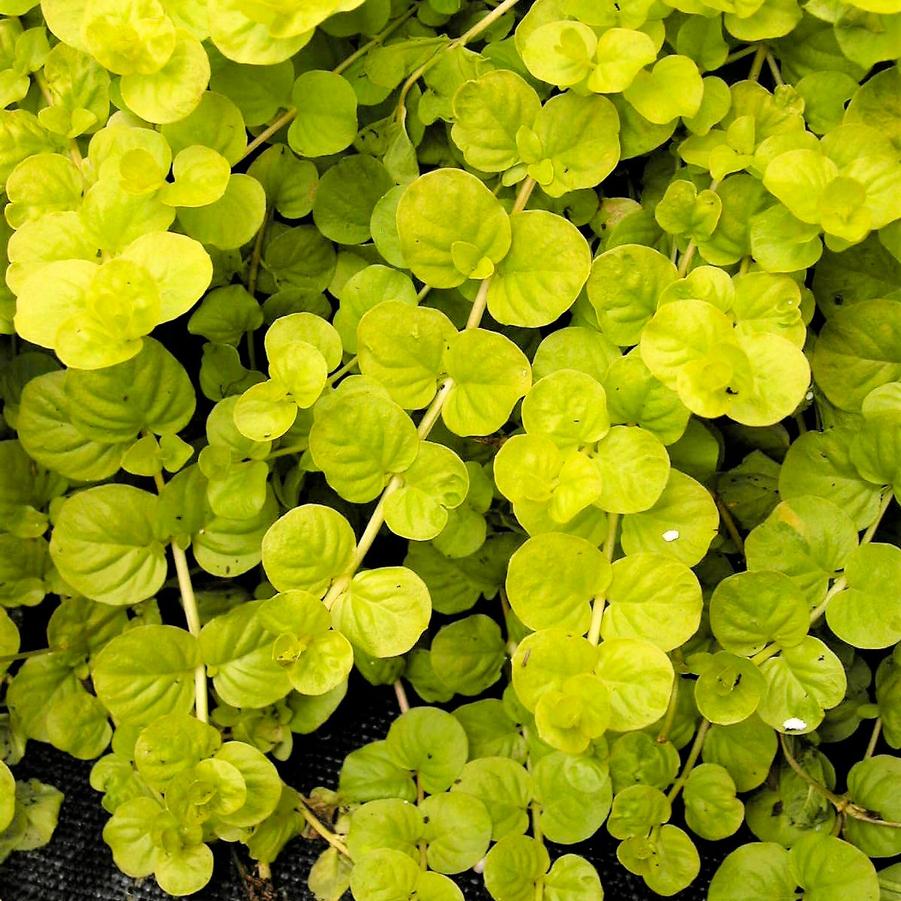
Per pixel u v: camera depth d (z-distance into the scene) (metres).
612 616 0.38
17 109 0.41
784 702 0.39
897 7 0.36
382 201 0.40
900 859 0.44
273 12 0.37
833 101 0.40
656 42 0.39
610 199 0.41
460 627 0.43
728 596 0.39
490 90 0.38
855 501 0.40
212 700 0.43
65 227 0.38
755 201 0.39
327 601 0.38
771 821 0.42
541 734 0.37
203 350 0.43
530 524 0.38
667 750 0.41
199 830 0.40
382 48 0.40
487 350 0.38
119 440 0.40
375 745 0.43
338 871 0.43
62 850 0.45
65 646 0.43
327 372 0.38
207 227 0.39
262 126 0.41
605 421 0.38
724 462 0.43
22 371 0.43
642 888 0.45
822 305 0.40
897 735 0.42
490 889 0.40
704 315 0.37
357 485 0.38
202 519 0.41
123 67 0.38
